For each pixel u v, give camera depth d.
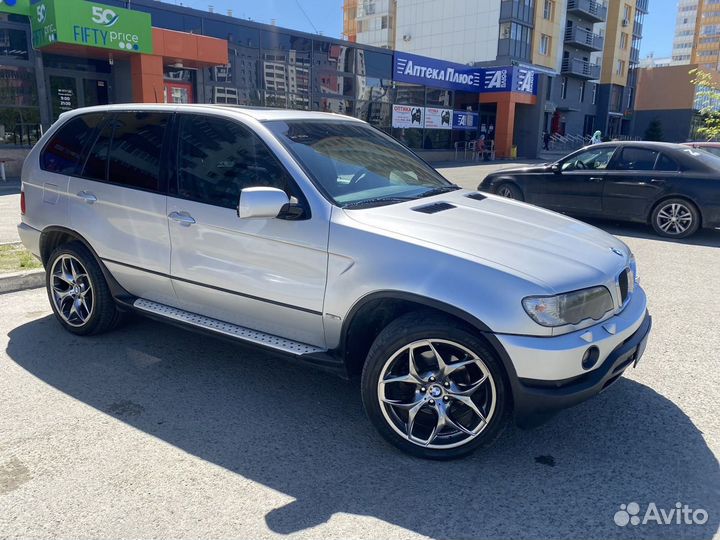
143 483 2.75
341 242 3.05
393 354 2.90
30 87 16.05
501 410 2.82
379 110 27.80
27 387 3.72
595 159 9.73
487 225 3.25
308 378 3.93
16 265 6.11
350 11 65.62
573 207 9.90
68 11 14.23
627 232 9.51
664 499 2.67
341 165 3.60
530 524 2.50
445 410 2.91
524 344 2.67
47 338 4.53
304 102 24.20
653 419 3.40
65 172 4.40
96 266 4.28
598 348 2.80
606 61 53.09
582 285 2.82
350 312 3.04
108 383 3.79
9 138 15.86
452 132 32.84
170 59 17.34
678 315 5.29
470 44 44.53
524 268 2.79
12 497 2.63
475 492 2.71
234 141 3.59
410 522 2.51
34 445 3.05
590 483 2.79
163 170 3.83
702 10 119.19
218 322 3.69
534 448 3.09
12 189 13.46
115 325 4.56
